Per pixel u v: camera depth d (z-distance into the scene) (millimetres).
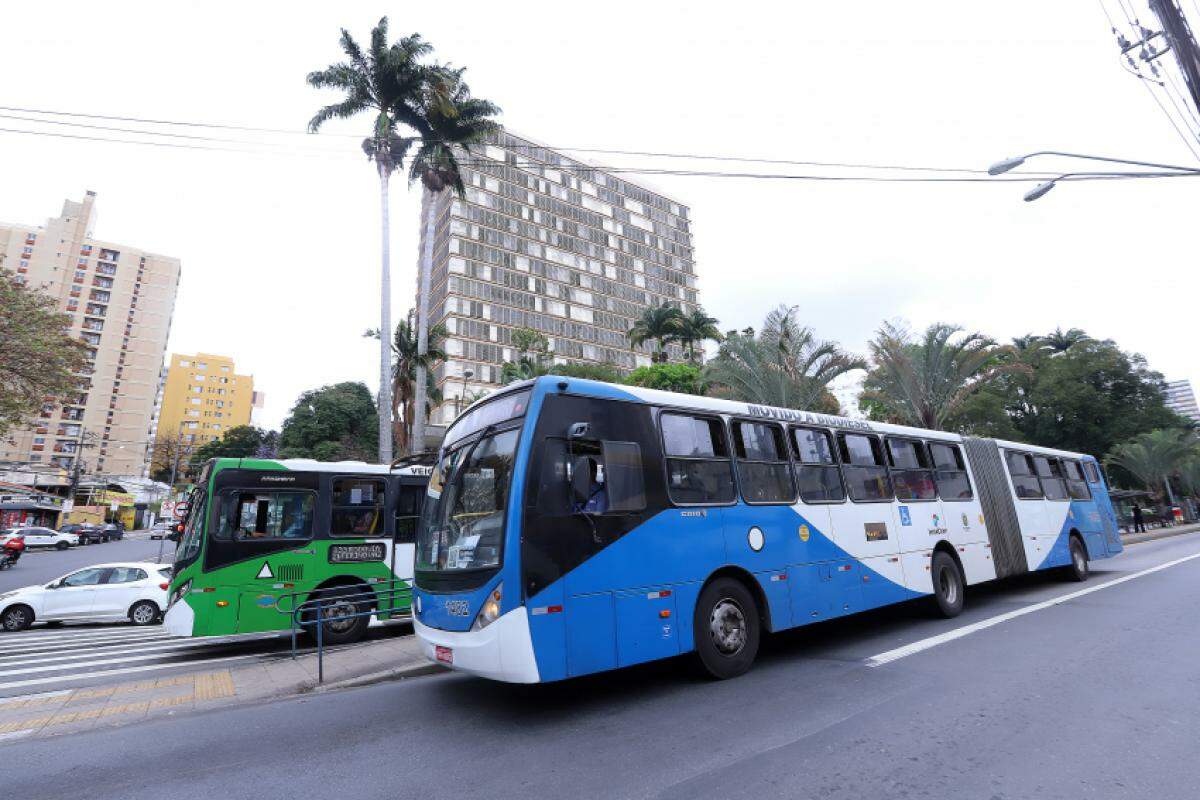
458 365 71312
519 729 5320
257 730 5660
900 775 4086
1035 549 12211
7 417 19750
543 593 5387
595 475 6059
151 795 4297
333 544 10664
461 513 6117
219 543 9922
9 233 93000
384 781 4348
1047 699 5523
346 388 62438
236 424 121562
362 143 26406
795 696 5867
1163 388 44719
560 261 84812
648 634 5973
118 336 97562
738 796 3854
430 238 30453
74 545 45344
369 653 8898
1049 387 42156
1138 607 9883
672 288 98625
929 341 20812
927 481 10203
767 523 7375
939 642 7902
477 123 29672
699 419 7199
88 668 10047
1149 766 4133
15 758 5172
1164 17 10250
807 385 19703
